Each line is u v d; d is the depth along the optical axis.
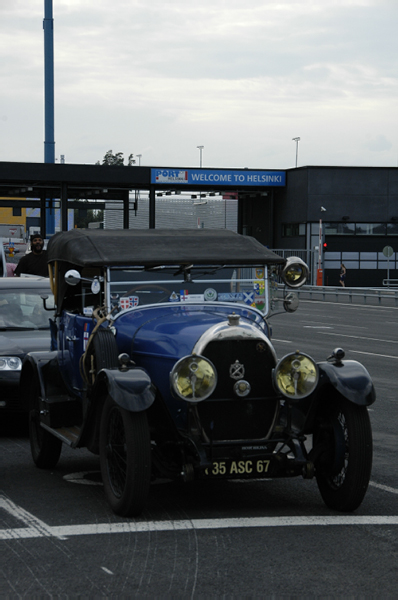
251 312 6.59
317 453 6.02
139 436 5.60
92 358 6.35
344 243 53.78
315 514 5.97
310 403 5.95
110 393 5.59
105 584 4.54
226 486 6.90
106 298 6.42
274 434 5.94
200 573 4.71
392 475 7.29
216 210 72.88
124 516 5.85
